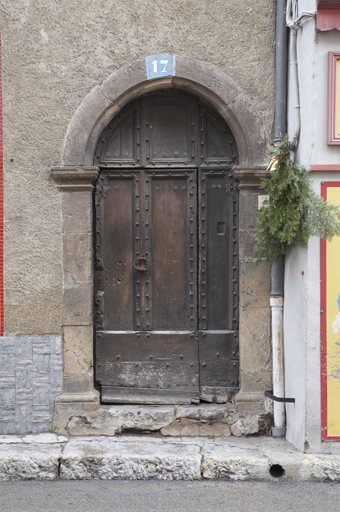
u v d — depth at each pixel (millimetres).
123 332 5730
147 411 5531
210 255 5719
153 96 5695
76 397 5492
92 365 5562
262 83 5496
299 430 5051
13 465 4910
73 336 5527
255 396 5535
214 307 5734
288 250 5316
